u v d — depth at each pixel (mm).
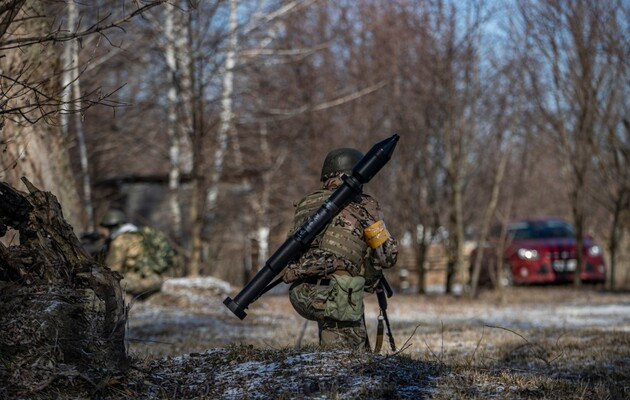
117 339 5203
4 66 8781
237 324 13055
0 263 5371
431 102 22969
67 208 10297
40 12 9023
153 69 24594
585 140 22969
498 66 23281
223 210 26000
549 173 35094
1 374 4801
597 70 22875
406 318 14805
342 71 26203
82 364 5055
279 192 25656
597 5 21781
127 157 28344
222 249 26859
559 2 21906
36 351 4941
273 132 25281
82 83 15297
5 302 5074
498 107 23562
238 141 24828
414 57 23688
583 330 11203
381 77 23906
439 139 23406
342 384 5207
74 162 24969
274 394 5020
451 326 12078
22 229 5555
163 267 15383
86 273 5363
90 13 15695
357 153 6125
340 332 5922
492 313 16328
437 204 24234
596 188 27344
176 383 5297
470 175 23516
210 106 23234
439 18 22344
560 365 7617
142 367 5539
